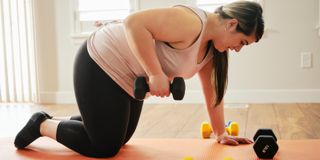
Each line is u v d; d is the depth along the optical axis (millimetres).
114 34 1492
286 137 2127
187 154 1595
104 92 1481
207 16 1417
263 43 3479
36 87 3898
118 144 1542
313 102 3430
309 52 3422
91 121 1501
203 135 1991
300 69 3453
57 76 3875
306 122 2549
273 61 3480
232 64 3537
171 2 3576
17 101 3979
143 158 1550
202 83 1687
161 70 1341
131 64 1457
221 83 1574
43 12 3840
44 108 3527
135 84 1336
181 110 3197
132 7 3658
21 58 3912
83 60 1518
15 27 3891
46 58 3881
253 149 1560
